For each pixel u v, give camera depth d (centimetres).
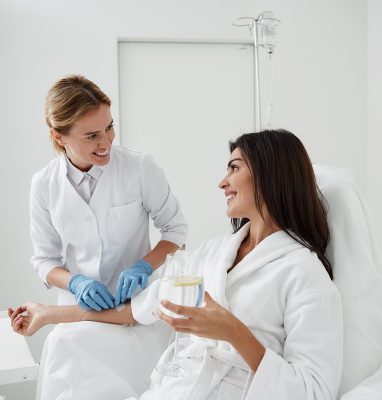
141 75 329
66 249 180
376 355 122
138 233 183
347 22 344
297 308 117
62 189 170
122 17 316
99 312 162
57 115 151
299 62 342
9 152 306
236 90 340
